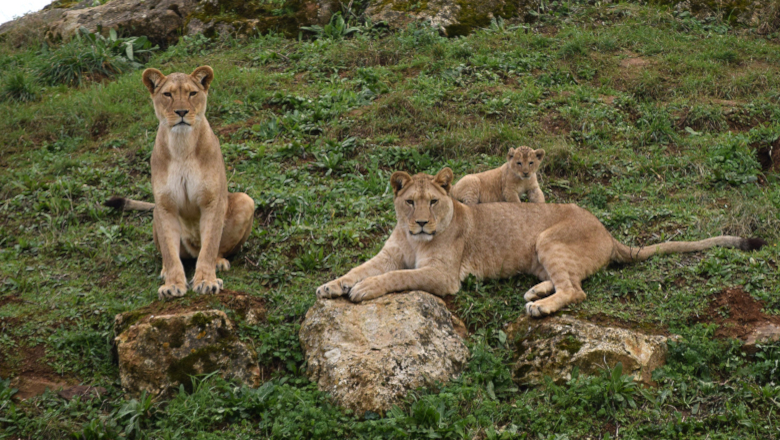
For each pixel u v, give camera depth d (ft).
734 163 39.37
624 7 63.98
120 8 65.92
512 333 25.88
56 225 35.37
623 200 36.70
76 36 60.90
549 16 62.80
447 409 22.11
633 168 40.22
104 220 36.01
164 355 24.08
